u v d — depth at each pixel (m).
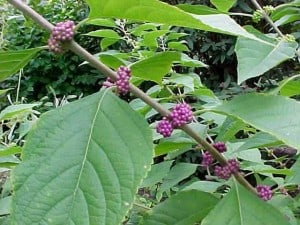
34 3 1.30
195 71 1.25
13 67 0.20
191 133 0.21
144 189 0.43
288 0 1.04
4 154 0.27
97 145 0.17
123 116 0.18
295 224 0.28
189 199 0.23
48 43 0.19
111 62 0.24
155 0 0.16
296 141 0.18
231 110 0.19
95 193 0.16
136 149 0.17
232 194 0.20
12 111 0.30
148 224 0.22
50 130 0.17
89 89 1.35
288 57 0.24
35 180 0.16
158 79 0.23
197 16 0.17
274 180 0.33
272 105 0.19
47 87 1.32
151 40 0.37
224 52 1.20
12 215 0.16
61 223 0.15
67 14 1.31
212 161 0.25
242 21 1.05
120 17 0.18
